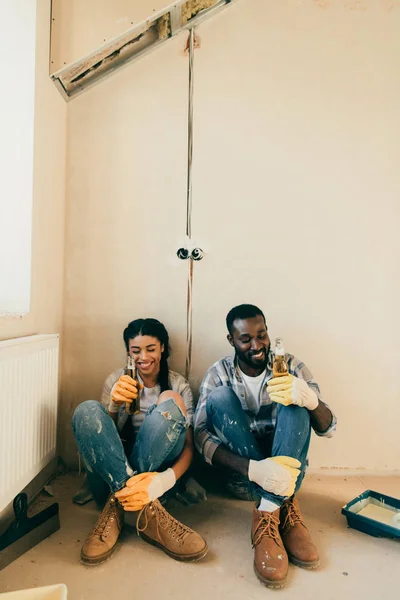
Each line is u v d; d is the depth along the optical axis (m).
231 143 1.87
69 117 1.86
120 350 1.86
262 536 1.23
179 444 1.38
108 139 1.86
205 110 1.87
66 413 1.87
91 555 1.21
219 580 1.17
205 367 1.87
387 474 1.87
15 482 1.24
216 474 1.79
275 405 1.57
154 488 1.27
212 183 1.87
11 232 1.54
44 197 1.65
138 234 1.87
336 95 1.88
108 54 1.75
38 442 1.41
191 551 1.23
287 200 1.87
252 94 1.87
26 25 1.55
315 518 1.50
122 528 1.34
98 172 1.86
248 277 1.86
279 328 1.87
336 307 1.87
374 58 1.88
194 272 1.87
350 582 1.17
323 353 1.87
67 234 1.86
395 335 1.88
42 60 1.61
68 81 1.76
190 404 1.63
